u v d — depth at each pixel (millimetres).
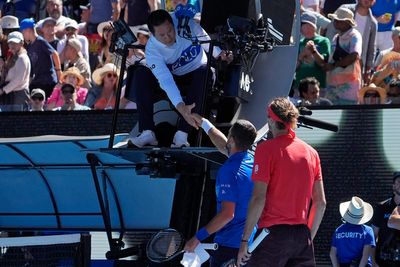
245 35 20109
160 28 20453
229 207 18969
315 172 17969
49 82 33000
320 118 27547
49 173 28031
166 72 20609
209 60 20297
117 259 23578
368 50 31453
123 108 30250
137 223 28750
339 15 30156
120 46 21219
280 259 17344
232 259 19156
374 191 27109
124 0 34812
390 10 33188
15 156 27125
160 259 20188
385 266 24812
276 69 21875
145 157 21750
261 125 21453
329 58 29984
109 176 27656
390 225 24266
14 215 29938
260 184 17328
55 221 29781
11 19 35875
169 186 27750
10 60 32594
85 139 24438
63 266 19719
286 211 17359
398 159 27000
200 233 19047
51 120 29891
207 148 19922
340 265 25344
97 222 29250
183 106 20250
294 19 21938
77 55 33906
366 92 28703
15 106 30672
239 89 21000
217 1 21141
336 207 27344
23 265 19844
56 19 34875
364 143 27219
